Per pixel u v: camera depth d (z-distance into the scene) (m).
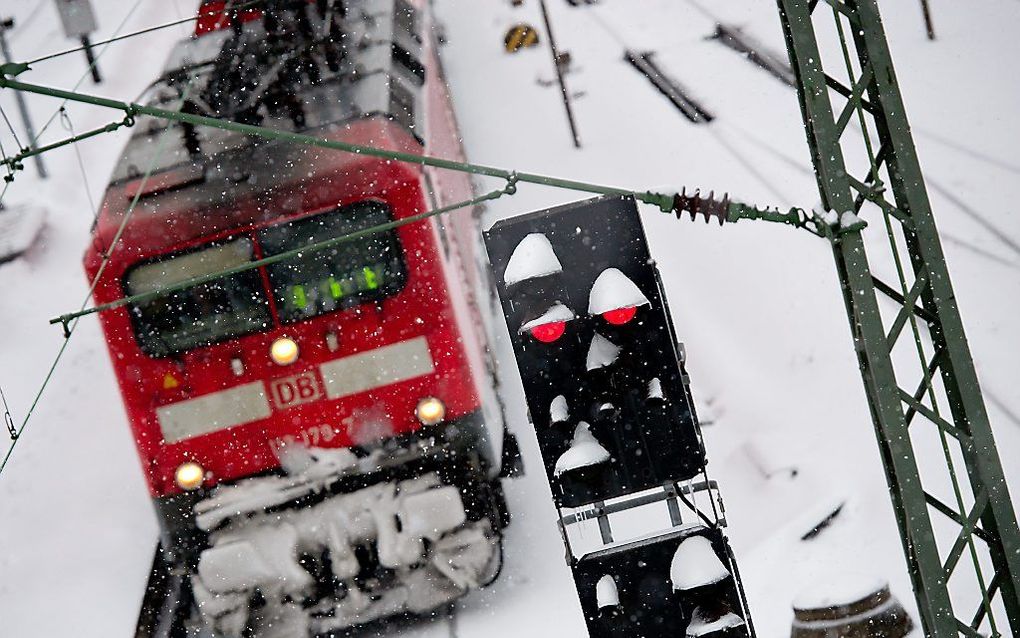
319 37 31.61
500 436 31.86
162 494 29.47
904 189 19.30
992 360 35.25
